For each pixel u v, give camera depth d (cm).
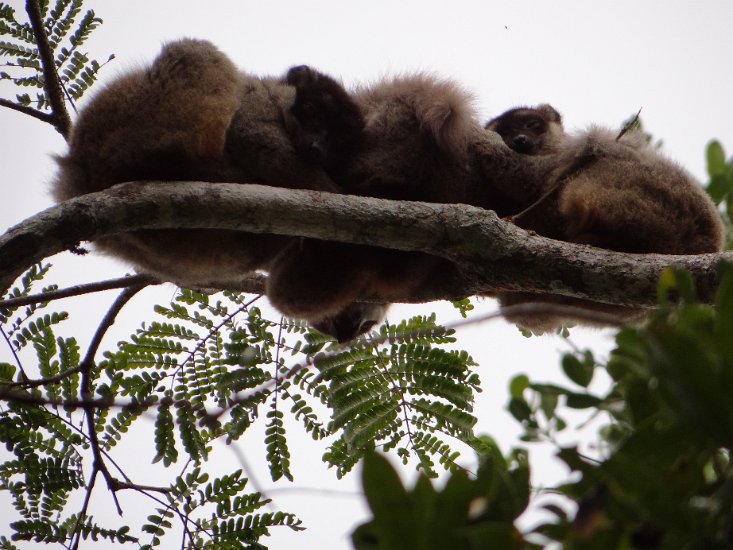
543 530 518
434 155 1264
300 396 1248
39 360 1214
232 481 1126
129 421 1197
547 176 1288
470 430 1244
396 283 1292
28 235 908
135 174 1088
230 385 1216
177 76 1109
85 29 1335
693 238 1239
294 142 1209
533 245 1070
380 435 1247
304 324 1333
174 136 1069
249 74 1284
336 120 1252
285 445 1213
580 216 1198
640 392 622
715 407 497
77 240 941
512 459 771
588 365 705
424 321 1298
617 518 511
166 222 988
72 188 1127
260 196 1016
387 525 513
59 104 1295
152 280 1239
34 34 1279
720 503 488
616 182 1208
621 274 1034
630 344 590
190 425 1173
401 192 1249
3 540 1064
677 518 492
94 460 1130
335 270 1234
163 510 1107
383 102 1306
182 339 1258
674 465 541
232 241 1175
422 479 529
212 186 1009
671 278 594
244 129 1170
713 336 526
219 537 1093
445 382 1264
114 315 1234
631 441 533
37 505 1145
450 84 1280
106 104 1118
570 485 563
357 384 1265
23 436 1158
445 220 1067
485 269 1076
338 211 1039
